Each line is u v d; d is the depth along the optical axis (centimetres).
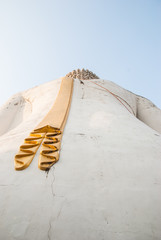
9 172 295
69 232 195
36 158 334
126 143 426
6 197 239
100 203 238
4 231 192
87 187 266
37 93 1222
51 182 271
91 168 314
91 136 451
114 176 297
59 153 353
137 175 304
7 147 403
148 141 457
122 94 1386
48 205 228
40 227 198
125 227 206
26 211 217
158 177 304
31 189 254
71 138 429
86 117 614
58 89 1034
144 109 1623
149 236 198
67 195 247
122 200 245
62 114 596
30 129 514
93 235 194
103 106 781
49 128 452
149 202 245
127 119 636
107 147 397
